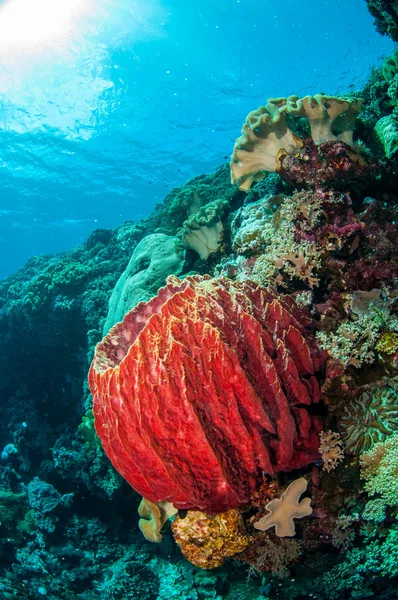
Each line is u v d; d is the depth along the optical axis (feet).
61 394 40.29
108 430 8.98
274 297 11.62
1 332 41.47
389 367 10.61
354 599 13.82
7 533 28.71
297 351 9.93
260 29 102.32
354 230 12.35
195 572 26.89
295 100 13.53
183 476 7.89
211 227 22.71
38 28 85.97
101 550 30.22
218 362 8.14
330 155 12.99
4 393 42.83
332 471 10.25
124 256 41.01
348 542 10.69
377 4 22.13
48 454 37.99
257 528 9.43
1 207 150.82
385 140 14.73
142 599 26.08
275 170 14.44
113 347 11.48
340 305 12.19
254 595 22.79
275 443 8.75
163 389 7.81
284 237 13.62
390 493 9.61
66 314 36.65
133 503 31.60
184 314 9.40
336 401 10.75
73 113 113.19
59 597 25.63
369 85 22.12
